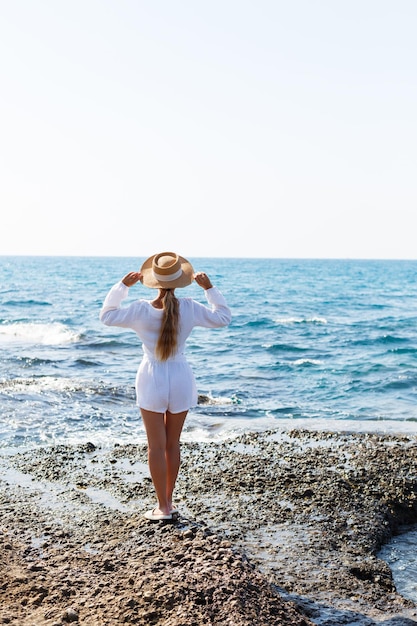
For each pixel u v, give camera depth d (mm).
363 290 67375
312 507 5922
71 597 3965
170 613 3697
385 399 13305
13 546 4762
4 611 3770
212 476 6699
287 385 14672
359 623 4047
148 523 4984
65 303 39875
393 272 141625
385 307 43281
